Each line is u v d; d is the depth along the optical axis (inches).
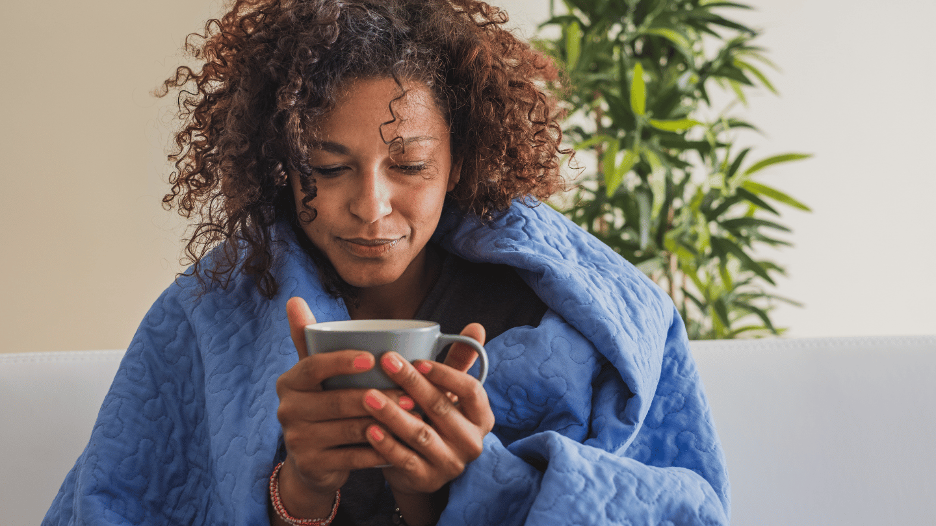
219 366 30.4
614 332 29.0
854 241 107.3
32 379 41.3
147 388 31.6
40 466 40.0
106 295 91.9
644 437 31.3
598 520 23.2
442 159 28.7
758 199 78.9
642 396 28.8
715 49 105.3
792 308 108.2
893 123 105.7
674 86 79.3
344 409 20.7
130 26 90.0
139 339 32.6
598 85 80.4
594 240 35.5
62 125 89.1
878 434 40.8
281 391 22.0
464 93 30.2
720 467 30.6
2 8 86.4
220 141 31.3
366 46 26.6
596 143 80.1
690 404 32.2
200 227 32.9
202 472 31.1
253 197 30.0
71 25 88.4
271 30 28.6
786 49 105.3
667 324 33.7
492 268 33.7
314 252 31.9
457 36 29.8
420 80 27.7
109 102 90.0
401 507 25.6
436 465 21.8
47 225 89.7
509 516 24.5
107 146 90.4
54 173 89.4
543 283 30.7
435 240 33.8
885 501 39.7
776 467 40.4
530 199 35.5
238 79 30.5
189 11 91.4
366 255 27.8
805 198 107.0
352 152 26.6
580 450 24.9
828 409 41.4
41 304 90.3
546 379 28.7
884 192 106.6
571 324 30.1
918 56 104.7
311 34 26.5
